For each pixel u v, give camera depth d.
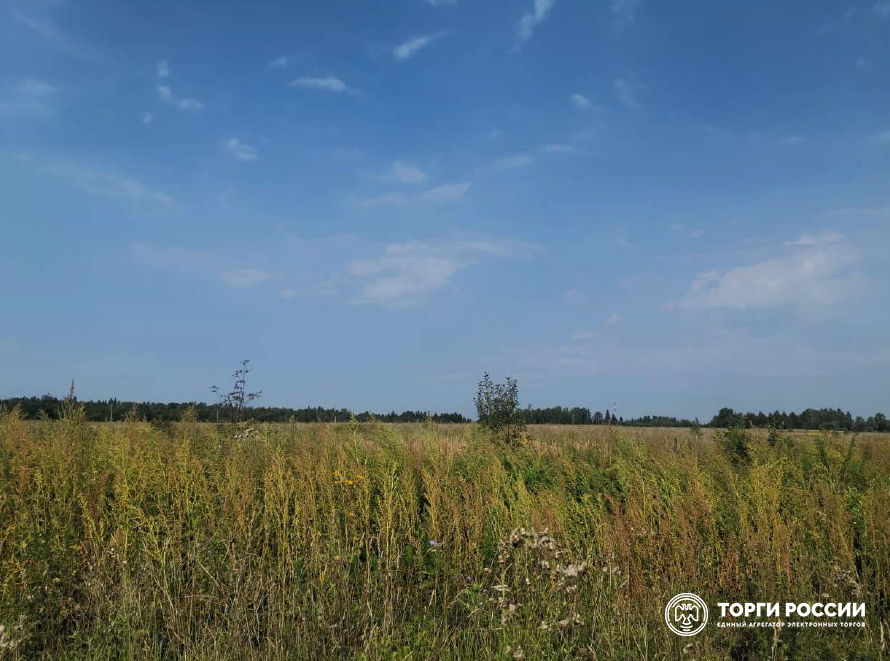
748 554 5.77
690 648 4.40
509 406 16.84
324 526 6.48
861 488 9.02
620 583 5.32
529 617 4.54
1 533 5.57
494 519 6.80
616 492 9.01
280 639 4.61
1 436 9.05
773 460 9.07
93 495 6.76
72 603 5.16
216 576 5.40
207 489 6.87
